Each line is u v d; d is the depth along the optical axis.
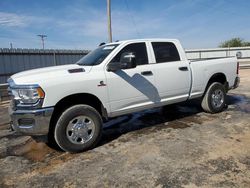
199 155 3.70
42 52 16.28
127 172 3.31
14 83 3.81
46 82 3.74
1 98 9.80
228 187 2.83
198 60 5.86
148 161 3.60
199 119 5.66
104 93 4.24
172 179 3.07
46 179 3.27
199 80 5.62
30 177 3.35
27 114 3.68
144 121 5.78
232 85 6.44
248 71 18.44
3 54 14.34
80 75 4.04
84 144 4.09
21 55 15.19
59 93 3.81
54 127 3.96
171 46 5.28
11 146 4.60
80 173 3.38
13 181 3.27
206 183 2.94
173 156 3.71
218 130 4.80
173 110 6.66
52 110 3.76
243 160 3.47
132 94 4.58
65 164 3.68
